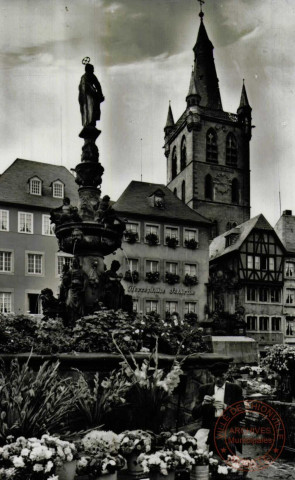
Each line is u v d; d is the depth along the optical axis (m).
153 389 6.28
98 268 11.01
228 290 46.53
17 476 4.78
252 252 48.44
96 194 11.52
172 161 77.50
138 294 43.50
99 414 6.41
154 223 45.47
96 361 7.82
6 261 39.34
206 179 70.62
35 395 5.46
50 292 10.89
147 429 6.23
